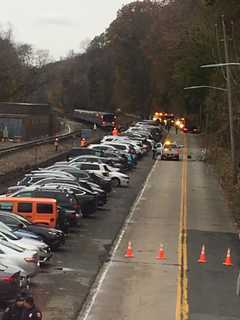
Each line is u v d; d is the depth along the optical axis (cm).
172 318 1809
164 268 2459
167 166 6569
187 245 2930
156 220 3553
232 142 4550
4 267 1798
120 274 2327
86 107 17950
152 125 11250
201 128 10800
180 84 10619
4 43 14288
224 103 6531
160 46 12850
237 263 2606
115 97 16025
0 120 8725
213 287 2198
